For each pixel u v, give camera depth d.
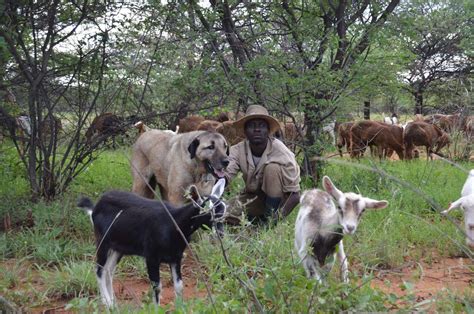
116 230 4.11
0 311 3.90
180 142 5.62
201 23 7.58
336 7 7.73
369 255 4.91
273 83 6.94
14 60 6.91
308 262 4.10
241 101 7.53
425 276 4.84
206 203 3.93
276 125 5.52
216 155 5.37
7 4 6.27
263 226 5.32
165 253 3.98
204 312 3.36
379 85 7.52
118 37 6.94
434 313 3.67
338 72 7.07
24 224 6.17
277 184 5.48
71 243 5.45
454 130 11.58
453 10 13.12
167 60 7.25
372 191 7.17
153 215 4.00
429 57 14.69
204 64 7.18
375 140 10.91
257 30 7.66
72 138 7.22
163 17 7.14
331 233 4.08
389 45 7.43
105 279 4.16
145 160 6.04
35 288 4.59
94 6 6.76
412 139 10.84
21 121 7.72
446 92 14.91
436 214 6.25
